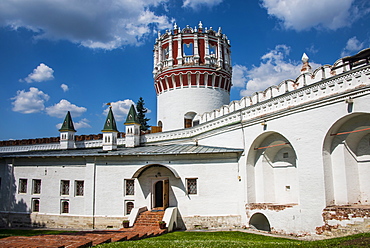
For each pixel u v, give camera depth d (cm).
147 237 1786
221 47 3250
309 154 1630
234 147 2222
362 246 999
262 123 1936
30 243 1354
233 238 1733
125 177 2405
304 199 1645
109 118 2820
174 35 3150
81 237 1586
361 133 1509
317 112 1600
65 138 3297
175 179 2277
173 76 3080
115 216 2377
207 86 3102
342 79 1472
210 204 2189
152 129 3181
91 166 2508
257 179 2119
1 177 2892
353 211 1407
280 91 1886
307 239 1611
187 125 3111
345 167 1543
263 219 2150
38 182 2734
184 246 1288
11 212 2752
